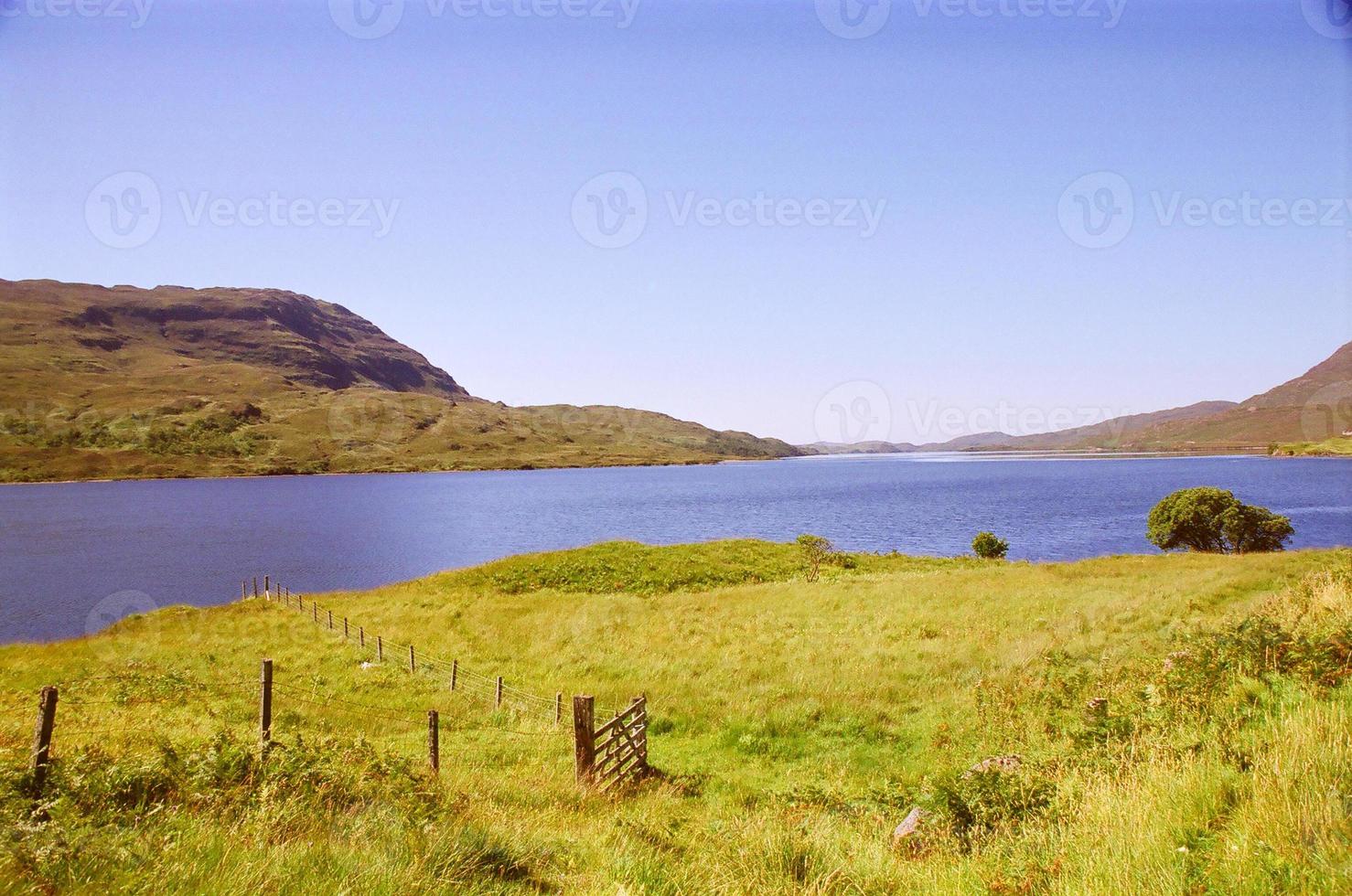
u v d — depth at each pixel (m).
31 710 17.09
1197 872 4.58
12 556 82.06
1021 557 73.12
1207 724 8.03
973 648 19.64
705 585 46.34
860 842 7.54
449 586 45.06
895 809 9.30
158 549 88.50
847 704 16.05
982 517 111.12
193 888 4.98
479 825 7.59
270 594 46.22
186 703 18.72
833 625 26.73
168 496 175.62
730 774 12.99
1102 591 28.69
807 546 52.16
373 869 5.59
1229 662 9.43
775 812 9.42
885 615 27.42
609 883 6.26
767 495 175.25
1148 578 32.19
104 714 16.56
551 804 10.47
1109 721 9.55
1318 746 5.51
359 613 35.94
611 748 13.25
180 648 28.11
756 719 15.75
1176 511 57.19
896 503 142.75
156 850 5.55
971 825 7.33
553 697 19.12
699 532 100.31
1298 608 14.15
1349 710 6.36
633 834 8.17
